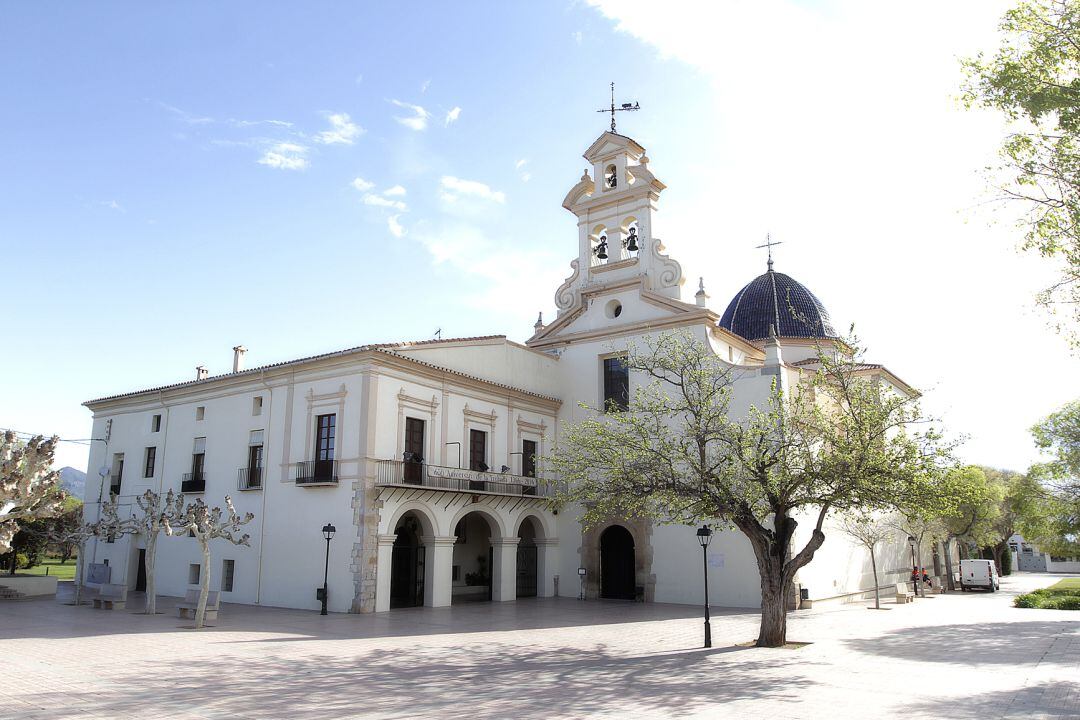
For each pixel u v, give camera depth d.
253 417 27.70
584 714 10.45
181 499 23.67
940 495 16.28
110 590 24.44
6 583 29.56
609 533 31.30
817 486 17.28
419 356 26.03
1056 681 13.05
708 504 17.12
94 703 10.93
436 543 25.72
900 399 17.14
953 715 10.36
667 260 31.33
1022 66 11.98
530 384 31.30
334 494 24.27
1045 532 39.56
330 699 11.44
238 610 23.98
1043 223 12.62
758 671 14.04
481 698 11.56
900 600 31.81
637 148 33.84
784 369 27.61
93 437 34.50
